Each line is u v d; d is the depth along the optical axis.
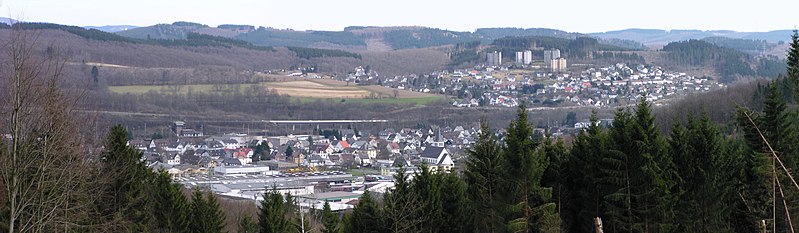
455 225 38.91
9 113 29.81
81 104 37.50
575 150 37.44
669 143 34.88
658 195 32.31
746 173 34.44
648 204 32.56
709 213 33.69
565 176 37.72
